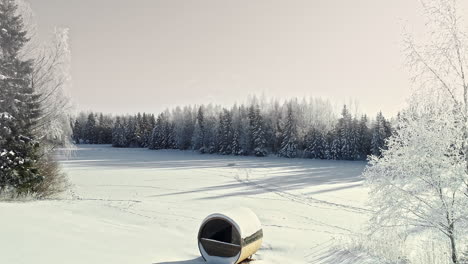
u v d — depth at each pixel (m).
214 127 90.81
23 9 20.22
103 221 12.64
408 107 9.62
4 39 18.84
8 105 18.23
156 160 64.00
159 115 110.88
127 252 8.38
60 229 9.84
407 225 9.14
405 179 9.26
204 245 8.58
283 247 10.29
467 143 8.62
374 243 9.98
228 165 53.16
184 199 22.05
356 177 37.66
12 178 17.62
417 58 9.31
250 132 83.25
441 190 8.77
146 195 23.94
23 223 9.77
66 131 22.02
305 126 83.88
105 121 140.75
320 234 12.41
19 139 18.45
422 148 8.98
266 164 57.44
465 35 8.84
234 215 8.67
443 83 9.08
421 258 8.84
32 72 20.39
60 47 21.22
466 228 8.27
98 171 42.38
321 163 61.75
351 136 74.44
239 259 8.16
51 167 21.34
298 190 27.30
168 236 11.08
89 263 6.97
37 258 6.77
